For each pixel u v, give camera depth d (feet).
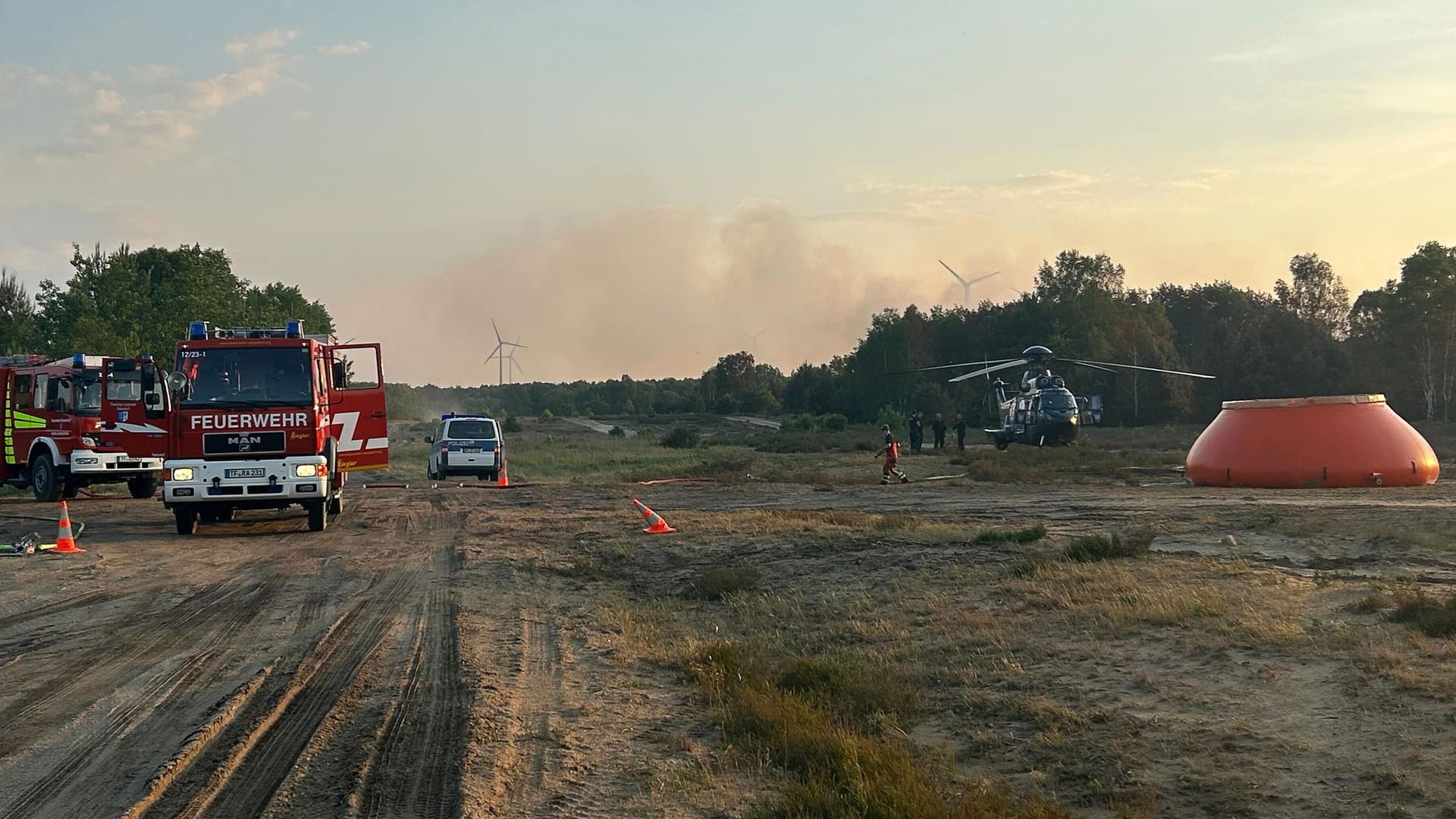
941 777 23.84
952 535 57.06
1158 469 112.16
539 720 27.07
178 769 22.85
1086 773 24.38
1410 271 238.07
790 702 27.84
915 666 33.30
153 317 175.94
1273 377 260.21
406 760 23.59
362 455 69.00
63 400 89.71
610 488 101.91
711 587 47.06
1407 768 22.36
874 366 324.19
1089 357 293.43
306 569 51.96
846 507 80.79
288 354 62.39
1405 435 89.10
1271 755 24.07
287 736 25.32
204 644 35.50
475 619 40.14
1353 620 33.30
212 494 61.36
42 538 64.64
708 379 517.14
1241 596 37.47
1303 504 72.23
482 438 118.11
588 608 43.55
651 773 23.17
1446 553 49.60
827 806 20.75
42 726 26.21
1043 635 34.94
